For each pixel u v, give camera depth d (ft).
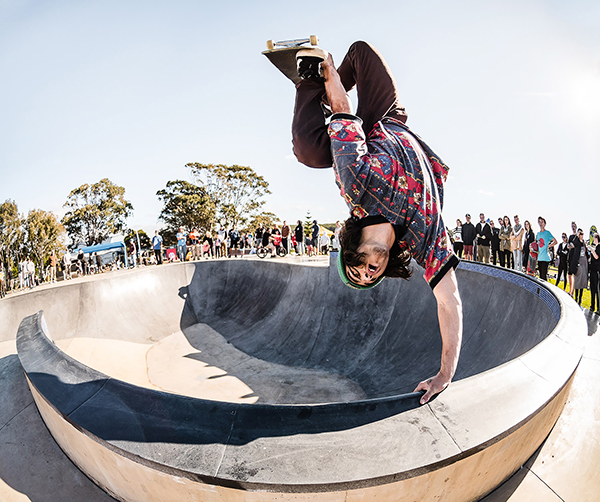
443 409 6.18
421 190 5.11
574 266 26.78
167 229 127.13
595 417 9.19
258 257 53.11
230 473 5.22
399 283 28.14
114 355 30.27
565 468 7.71
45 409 9.68
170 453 5.73
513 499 7.04
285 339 32.32
